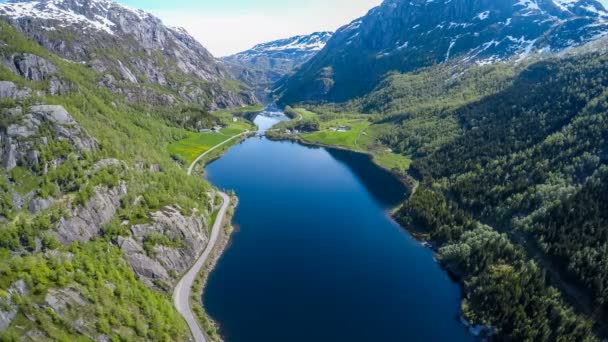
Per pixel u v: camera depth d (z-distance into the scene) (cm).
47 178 9244
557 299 8388
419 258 11494
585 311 8288
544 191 11600
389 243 12375
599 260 8900
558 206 10631
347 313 8950
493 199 12862
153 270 9388
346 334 8269
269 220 13938
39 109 10494
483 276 9619
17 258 6975
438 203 13688
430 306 9294
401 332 8400
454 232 12006
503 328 8181
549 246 9806
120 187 10619
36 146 9575
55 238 8256
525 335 7719
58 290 6844
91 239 9062
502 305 8450
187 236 10925
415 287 10038
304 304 9219
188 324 8275
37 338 5897
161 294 8994
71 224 8812
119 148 12569
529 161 13475
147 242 9788
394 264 11131
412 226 13400
